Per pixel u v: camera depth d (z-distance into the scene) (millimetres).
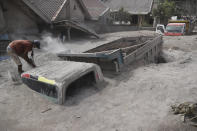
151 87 4398
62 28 16578
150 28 24625
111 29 24781
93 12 24516
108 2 34656
